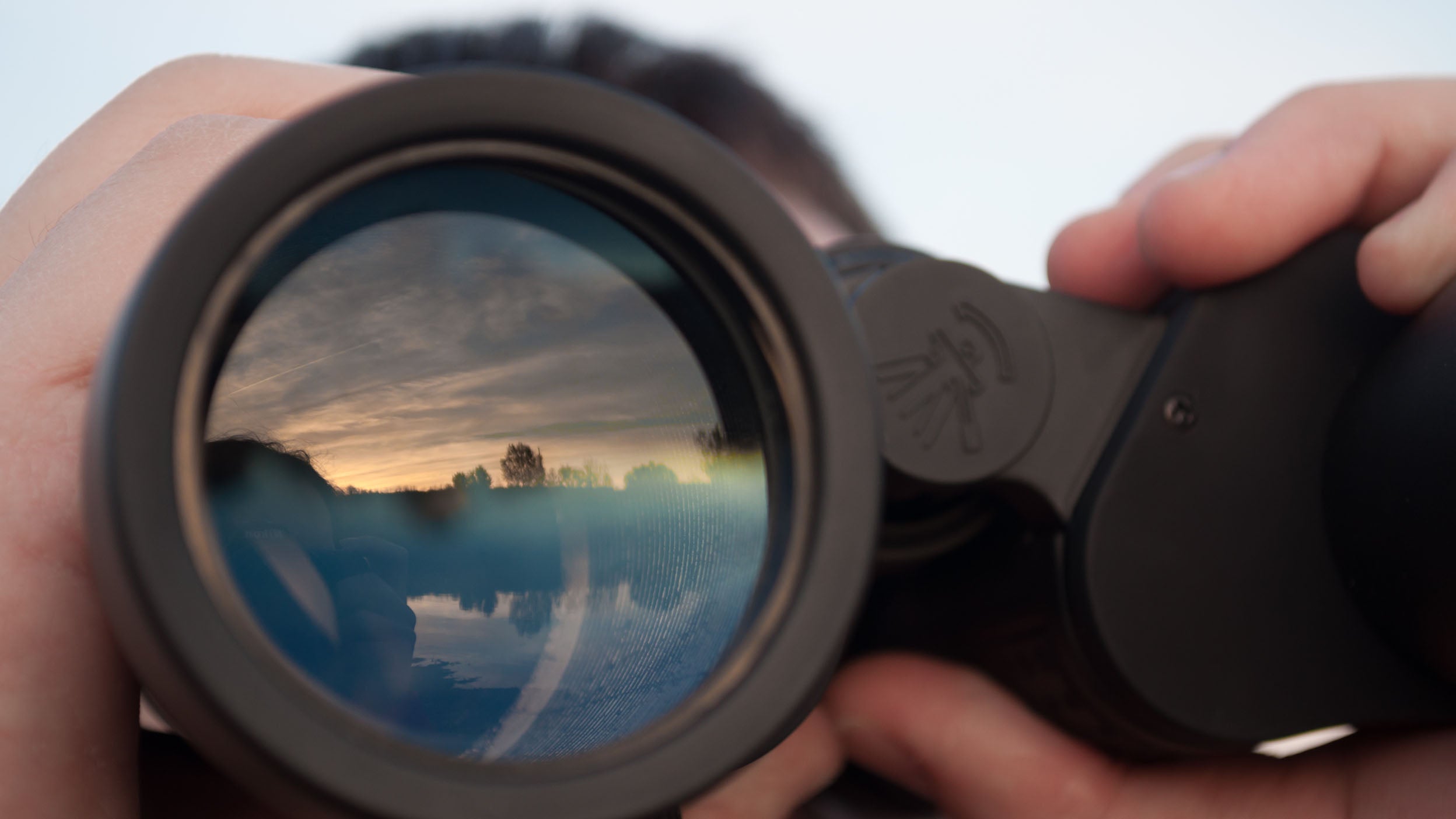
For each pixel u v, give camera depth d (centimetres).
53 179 65
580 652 37
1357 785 60
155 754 47
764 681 36
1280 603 58
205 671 29
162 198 46
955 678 62
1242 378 60
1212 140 83
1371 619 58
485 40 140
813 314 40
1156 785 61
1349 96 64
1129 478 57
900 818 73
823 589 37
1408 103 64
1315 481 60
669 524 40
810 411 40
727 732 35
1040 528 60
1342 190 61
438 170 37
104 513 30
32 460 39
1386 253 57
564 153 38
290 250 35
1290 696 58
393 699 34
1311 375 60
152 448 30
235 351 34
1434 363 53
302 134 33
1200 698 57
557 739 35
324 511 35
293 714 30
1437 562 52
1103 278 70
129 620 30
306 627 33
